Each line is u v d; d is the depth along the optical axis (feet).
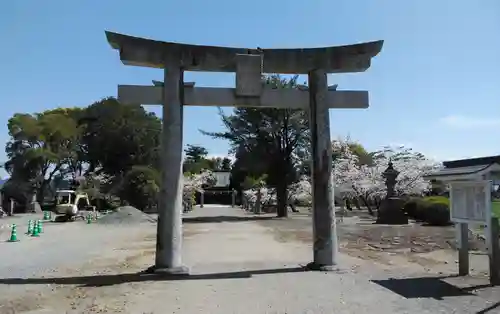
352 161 130.82
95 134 208.85
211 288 28.22
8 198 183.01
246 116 118.83
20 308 24.11
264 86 35.35
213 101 34.53
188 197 181.68
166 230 32.96
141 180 157.07
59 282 31.50
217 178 278.26
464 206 30.94
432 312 22.16
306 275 32.35
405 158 126.11
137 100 33.47
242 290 27.61
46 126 185.37
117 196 178.29
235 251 48.88
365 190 118.83
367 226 81.87
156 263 33.27
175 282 30.25
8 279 32.96
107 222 112.16
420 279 30.63
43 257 46.91
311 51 35.27
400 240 58.49
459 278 30.83
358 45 35.17
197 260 41.45
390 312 22.29
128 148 201.26
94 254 49.19
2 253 50.88
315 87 35.32
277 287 28.37
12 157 189.37
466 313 21.88
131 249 54.08
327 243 34.76
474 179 31.37
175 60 33.83
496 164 30.81
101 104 209.77
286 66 35.29
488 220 28.35
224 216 134.00
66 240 68.08
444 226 80.12
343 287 28.19
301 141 121.60
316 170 34.99
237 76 34.47
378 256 43.57
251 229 83.20
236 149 125.90
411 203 97.96
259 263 39.11
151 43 33.32
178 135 33.45
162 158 33.35
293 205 164.45
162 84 34.04
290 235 70.23
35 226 83.56
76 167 212.64
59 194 157.89
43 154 178.40
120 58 32.83
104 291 28.04
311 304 23.98
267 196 164.45
